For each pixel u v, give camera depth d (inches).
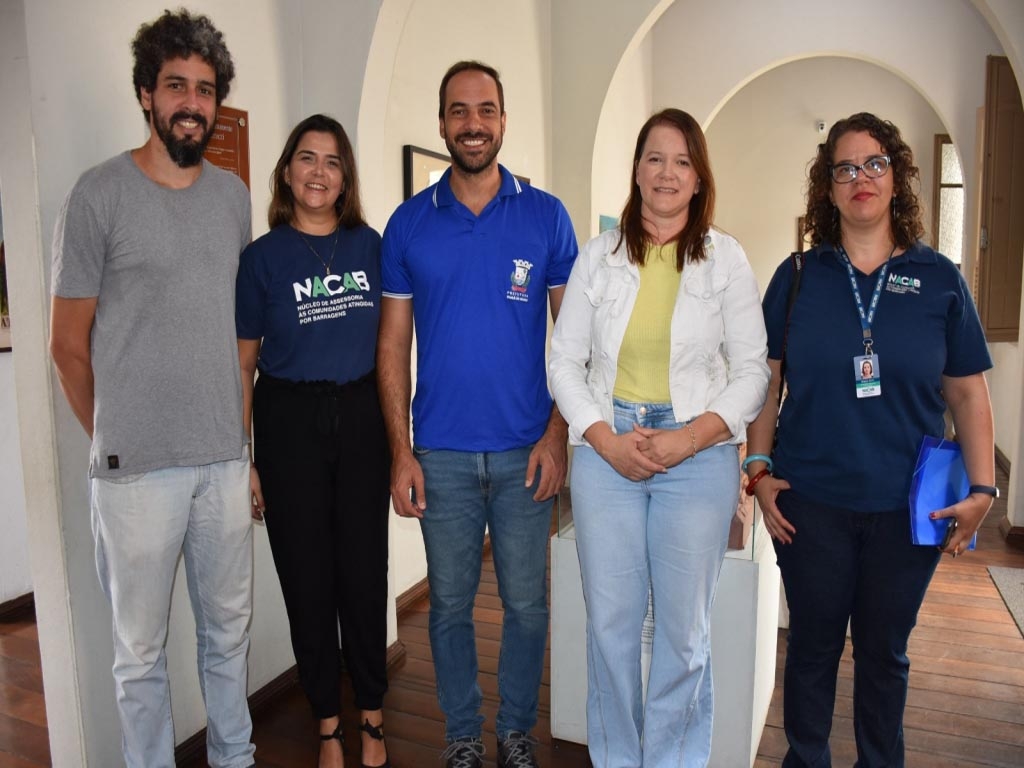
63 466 77.2
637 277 68.1
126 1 80.2
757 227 351.3
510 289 76.5
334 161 78.5
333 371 79.4
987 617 132.0
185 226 70.6
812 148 340.2
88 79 76.9
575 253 80.7
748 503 82.5
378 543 84.3
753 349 67.9
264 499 81.3
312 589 81.9
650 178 66.3
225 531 76.8
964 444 68.1
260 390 80.4
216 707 81.2
